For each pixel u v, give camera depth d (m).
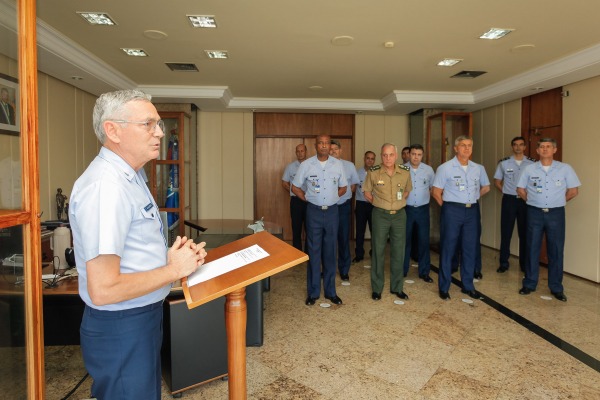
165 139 5.82
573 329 3.24
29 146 1.16
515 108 5.93
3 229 1.16
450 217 3.96
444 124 6.09
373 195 4.04
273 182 7.29
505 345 2.96
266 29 3.49
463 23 3.36
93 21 3.32
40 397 1.21
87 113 5.21
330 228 3.83
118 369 1.19
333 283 3.95
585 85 4.71
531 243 4.08
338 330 3.23
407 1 2.94
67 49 3.76
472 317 3.51
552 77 4.61
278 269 1.24
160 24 3.38
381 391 2.35
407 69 4.79
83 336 1.21
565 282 4.67
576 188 3.98
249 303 2.91
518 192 4.23
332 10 3.10
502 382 2.45
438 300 3.96
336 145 4.95
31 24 1.16
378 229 3.96
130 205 1.15
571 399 2.26
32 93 1.17
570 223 5.01
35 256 1.19
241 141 7.22
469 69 4.81
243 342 1.42
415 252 5.74
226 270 1.28
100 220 1.07
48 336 2.40
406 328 3.27
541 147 3.98
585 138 4.75
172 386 2.26
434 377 2.51
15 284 1.17
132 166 1.22
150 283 1.12
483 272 5.05
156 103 6.16
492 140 6.50
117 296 1.07
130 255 1.17
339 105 6.69
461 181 3.93
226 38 3.72
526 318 3.48
